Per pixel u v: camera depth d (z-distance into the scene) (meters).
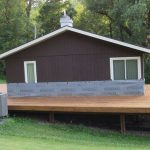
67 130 14.00
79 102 15.12
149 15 34.12
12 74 17.50
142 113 13.83
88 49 16.61
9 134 12.34
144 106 13.60
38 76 17.19
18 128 13.24
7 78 17.53
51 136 12.58
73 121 15.83
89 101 15.26
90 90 16.64
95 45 16.52
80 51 16.69
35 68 17.20
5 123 13.48
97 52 16.52
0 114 13.98
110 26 38.72
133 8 31.56
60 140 11.96
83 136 13.27
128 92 16.30
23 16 41.34
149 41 33.91
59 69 16.94
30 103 15.37
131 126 15.74
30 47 17.19
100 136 13.68
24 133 12.65
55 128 14.07
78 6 44.31
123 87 16.31
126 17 32.16
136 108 13.56
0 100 14.02
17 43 39.25
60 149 10.03
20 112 15.52
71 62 16.81
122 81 16.30
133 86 16.23
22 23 40.09
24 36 40.38
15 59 17.41
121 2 33.47
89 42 16.58
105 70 16.48
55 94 17.02
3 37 39.47
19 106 14.88
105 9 36.47
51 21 43.19
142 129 15.29
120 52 16.28
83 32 16.33
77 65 16.75
